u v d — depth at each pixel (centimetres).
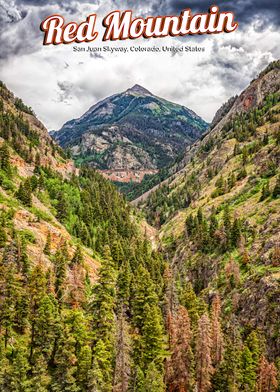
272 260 9619
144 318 6266
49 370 4956
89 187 17812
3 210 8831
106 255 5238
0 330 5331
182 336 5738
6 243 7075
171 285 7594
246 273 10212
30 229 8938
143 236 18988
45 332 5094
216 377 5716
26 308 5522
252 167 19512
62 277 7112
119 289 7488
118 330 5094
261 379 6069
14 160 14575
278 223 11469
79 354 4681
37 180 13562
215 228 14088
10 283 5294
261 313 8238
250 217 13225
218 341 6394
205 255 13238
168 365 5744
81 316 5116
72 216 13025
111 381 4906
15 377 4188
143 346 5662
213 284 11112
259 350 6888
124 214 17588
